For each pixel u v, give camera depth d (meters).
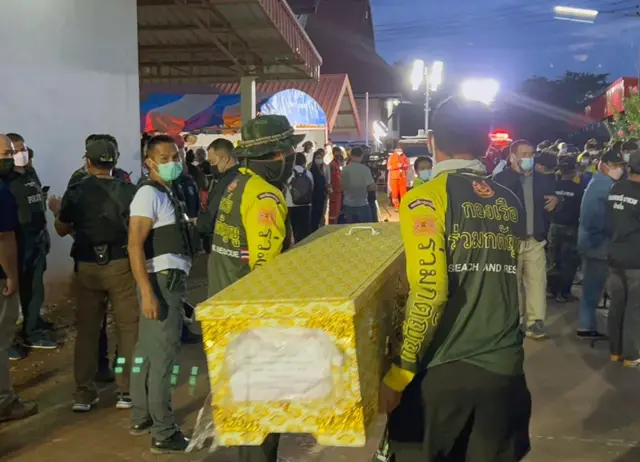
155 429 4.38
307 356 2.21
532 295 6.90
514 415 2.59
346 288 2.32
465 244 2.49
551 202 7.25
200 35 13.31
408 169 20.50
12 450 4.44
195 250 4.49
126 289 4.92
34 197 6.36
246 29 12.14
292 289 2.36
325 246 3.16
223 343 2.26
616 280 6.09
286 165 3.47
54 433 4.70
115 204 4.82
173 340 4.34
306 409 2.24
